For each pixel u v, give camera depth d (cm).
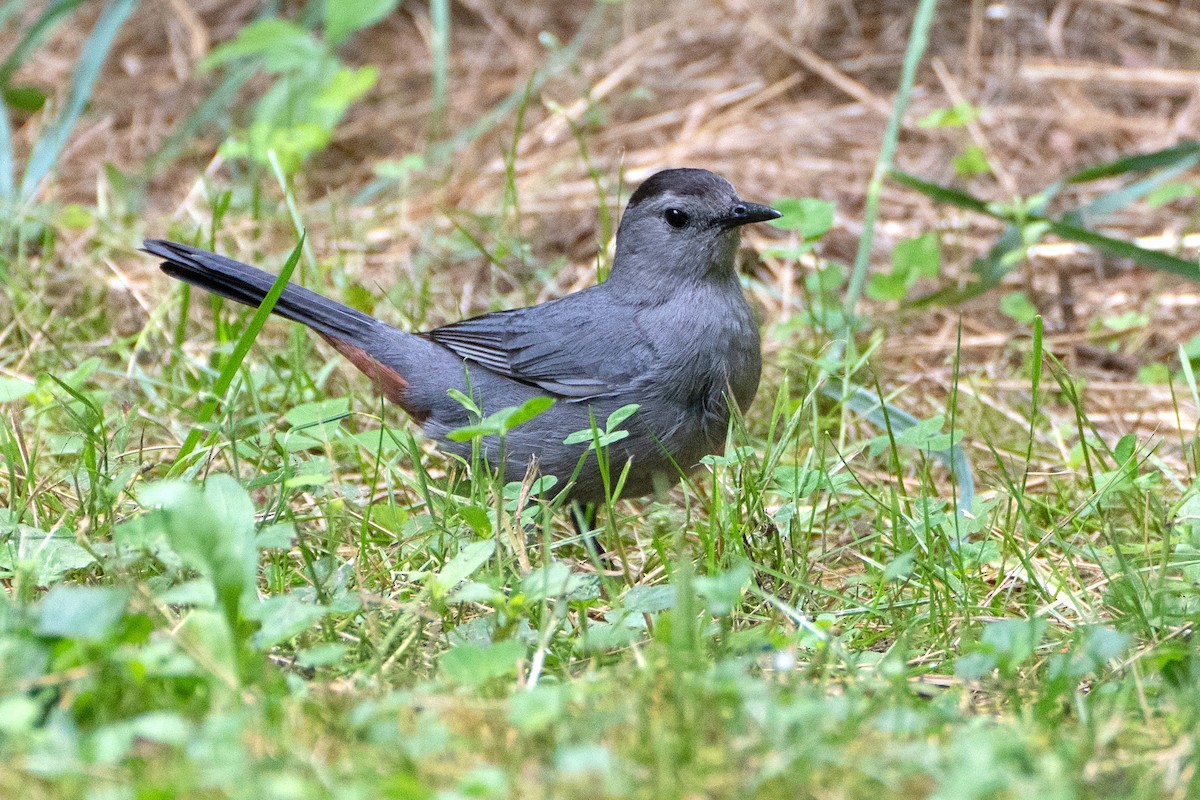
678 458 932
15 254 1359
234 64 1717
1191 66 1642
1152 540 882
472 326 972
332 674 645
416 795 467
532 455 912
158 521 700
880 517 871
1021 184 1502
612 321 930
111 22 1489
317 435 929
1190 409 1148
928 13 1308
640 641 702
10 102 1568
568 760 489
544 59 1747
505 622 678
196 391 1073
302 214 1465
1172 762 530
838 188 1503
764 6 1764
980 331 1298
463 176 1540
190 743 510
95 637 536
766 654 659
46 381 979
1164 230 1416
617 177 1527
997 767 498
